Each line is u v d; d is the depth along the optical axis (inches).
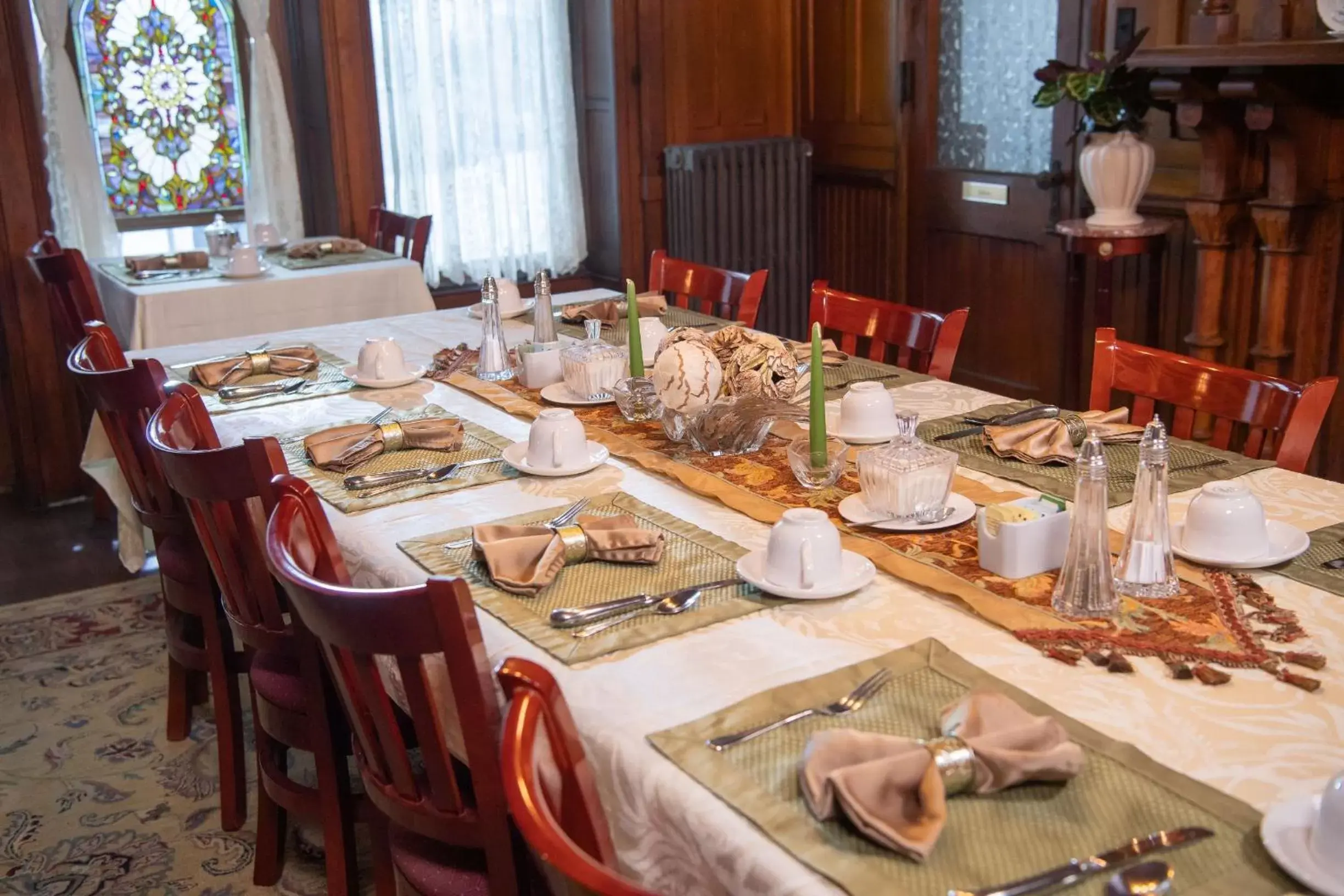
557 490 76.2
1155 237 149.9
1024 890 37.1
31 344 172.6
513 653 54.9
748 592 59.7
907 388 94.7
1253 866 38.0
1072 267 163.0
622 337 114.1
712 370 82.4
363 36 188.2
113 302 158.9
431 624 48.7
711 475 76.7
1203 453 77.5
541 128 203.3
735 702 49.6
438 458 83.0
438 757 53.3
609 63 200.5
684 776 44.3
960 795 42.5
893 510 67.2
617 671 52.4
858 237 210.7
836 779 40.4
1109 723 46.9
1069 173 170.9
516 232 205.8
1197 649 52.1
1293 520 66.7
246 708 115.3
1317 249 140.3
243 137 189.8
